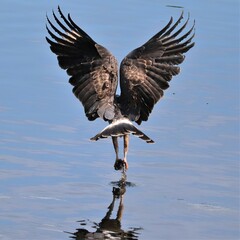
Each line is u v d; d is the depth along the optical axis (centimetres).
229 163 1634
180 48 1548
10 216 1387
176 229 1375
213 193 1520
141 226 1382
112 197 1482
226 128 1773
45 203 1443
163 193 1507
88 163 1611
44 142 1673
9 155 1611
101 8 2330
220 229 1383
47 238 1312
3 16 2255
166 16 2288
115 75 1508
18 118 1766
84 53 1508
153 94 1529
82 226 1369
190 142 1712
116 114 1499
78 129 1742
